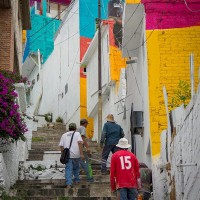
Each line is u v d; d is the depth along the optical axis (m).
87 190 15.01
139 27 19.23
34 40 47.19
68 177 15.61
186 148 12.35
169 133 14.59
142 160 19.08
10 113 13.31
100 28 30.09
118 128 17.72
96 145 26.83
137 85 20.98
